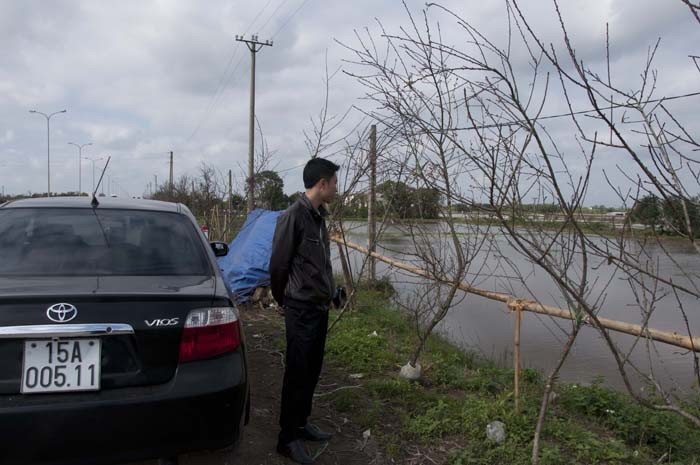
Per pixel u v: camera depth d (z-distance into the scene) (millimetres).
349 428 3764
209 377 2590
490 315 8578
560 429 3660
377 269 10977
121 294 2498
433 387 4656
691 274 2949
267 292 8047
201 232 3658
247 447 3412
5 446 2258
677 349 6781
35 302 2365
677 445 3666
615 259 2543
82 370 2398
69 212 3391
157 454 2471
